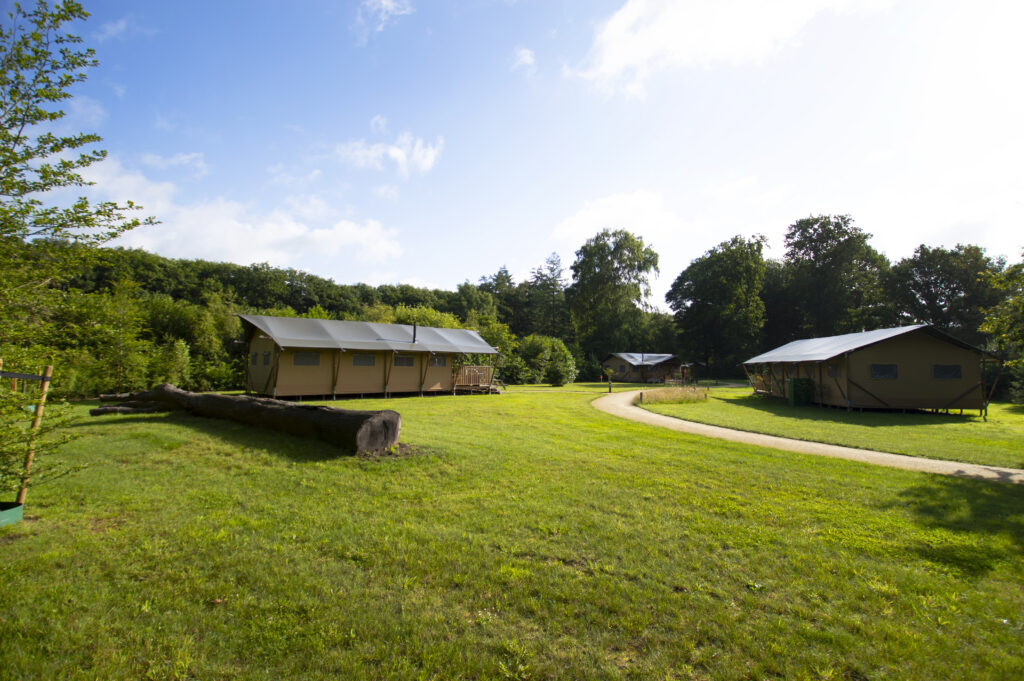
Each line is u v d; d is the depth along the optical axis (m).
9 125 5.07
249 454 8.11
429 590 3.89
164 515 5.34
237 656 3.04
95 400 17.55
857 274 53.91
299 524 5.18
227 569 4.13
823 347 24.47
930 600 3.97
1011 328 13.00
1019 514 6.26
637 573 4.28
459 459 8.22
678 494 6.68
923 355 20.50
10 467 5.00
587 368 52.09
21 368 5.47
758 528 5.48
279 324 22.05
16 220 4.96
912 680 2.99
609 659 3.11
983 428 15.22
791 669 3.05
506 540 4.90
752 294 52.69
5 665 2.84
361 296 75.19
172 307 30.05
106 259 5.88
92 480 6.50
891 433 13.64
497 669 2.98
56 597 3.59
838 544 5.11
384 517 5.45
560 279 81.69
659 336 66.75
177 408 12.52
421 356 24.61
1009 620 3.71
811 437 12.57
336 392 22.11
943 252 47.38
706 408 20.58
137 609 3.48
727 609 3.75
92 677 2.79
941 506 6.51
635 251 57.25
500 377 37.69
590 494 6.57
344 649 3.13
